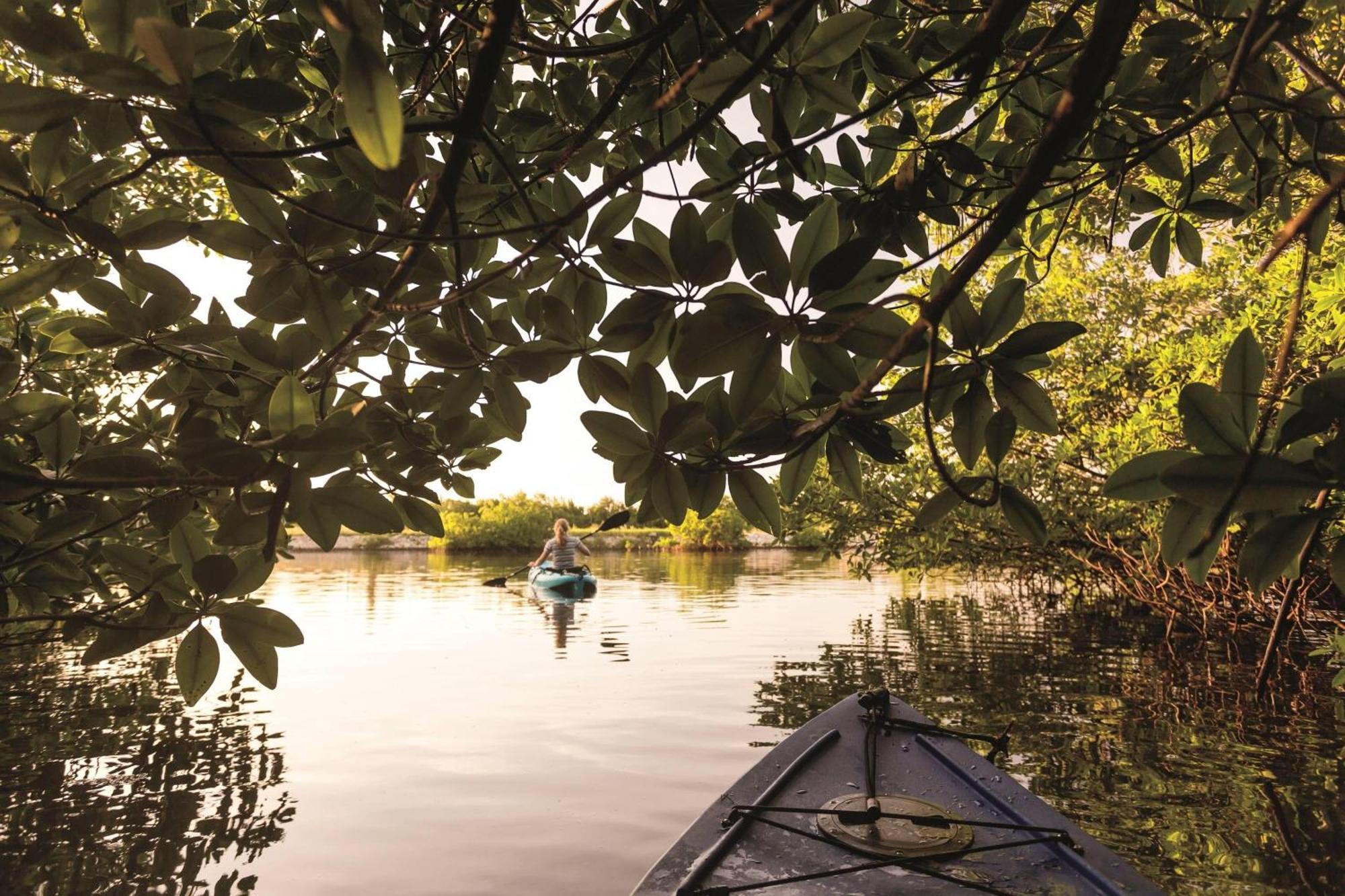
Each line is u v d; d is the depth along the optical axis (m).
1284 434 0.86
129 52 0.75
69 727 5.64
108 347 1.35
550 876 3.20
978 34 0.88
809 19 1.13
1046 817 2.76
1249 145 1.54
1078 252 9.52
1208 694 6.45
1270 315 6.12
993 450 1.17
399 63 1.78
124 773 4.58
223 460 1.02
